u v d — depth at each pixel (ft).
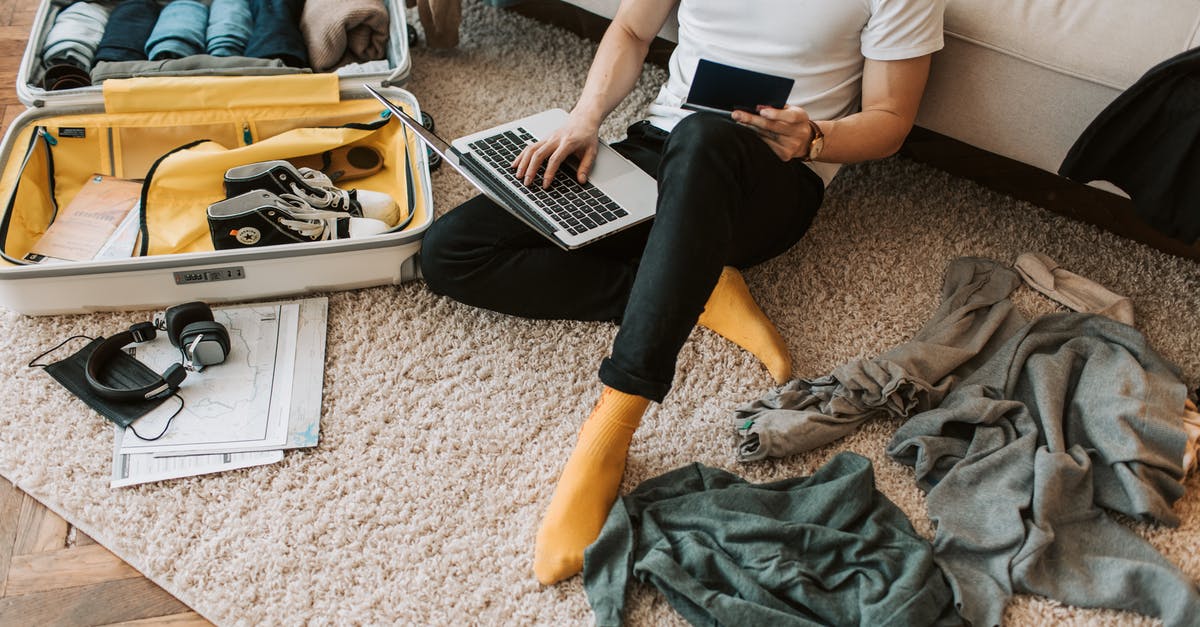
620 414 4.16
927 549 4.14
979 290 5.42
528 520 4.45
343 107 5.89
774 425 4.64
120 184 5.65
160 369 4.96
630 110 6.61
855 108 5.20
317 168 5.77
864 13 4.73
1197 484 4.55
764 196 4.58
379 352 5.13
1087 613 4.09
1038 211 6.03
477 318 5.32
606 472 4.25
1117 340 4.92
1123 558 4.18
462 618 4.11
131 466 4.58
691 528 4.27
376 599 4.18
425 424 4.83
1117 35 4.85
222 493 4.52
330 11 6.22
